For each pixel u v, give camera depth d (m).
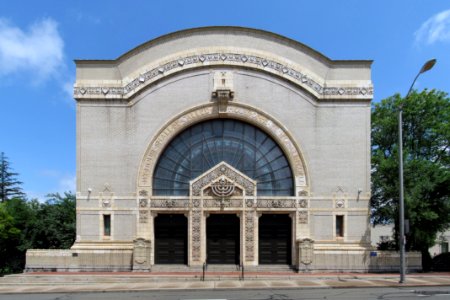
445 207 32.06
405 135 39.25
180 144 32.16
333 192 31.20
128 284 24.62
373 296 19.19
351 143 31.69
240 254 30.61
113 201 30.80
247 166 32.00
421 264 30.55
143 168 31.17
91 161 31.12
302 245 29.55
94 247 30.14
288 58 32.38
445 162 37.56
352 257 30.12
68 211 41.28
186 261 31.22
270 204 30.91
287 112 31.88
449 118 37.38
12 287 23.97
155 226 31.62
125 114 31.56
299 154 31.55
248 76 32.09
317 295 19.70
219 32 32.38
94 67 31.81
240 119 32.09
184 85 31.92
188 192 31.56
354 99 31.88
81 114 31.42
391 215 32.00
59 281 25.84
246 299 18.59
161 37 32.09
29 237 39.19
